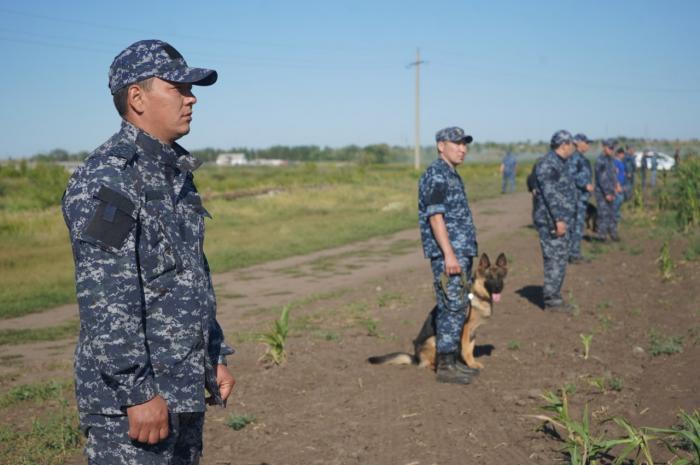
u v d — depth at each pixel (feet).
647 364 19.35
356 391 17.78
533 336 23.36
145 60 7.57
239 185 136.56
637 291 30.45
